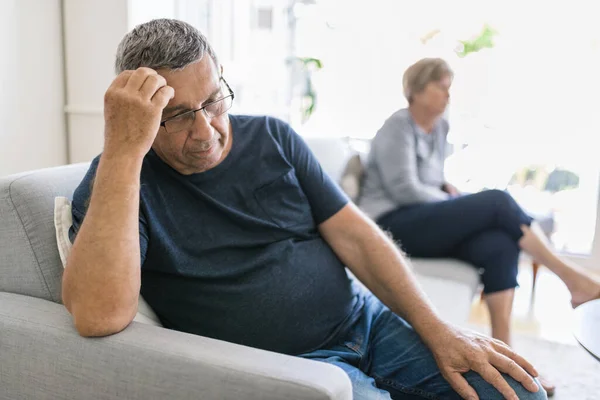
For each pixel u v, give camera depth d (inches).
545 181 118.2
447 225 77.2
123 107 36.8
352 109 122.9
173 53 40.7
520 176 119.2
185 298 44.3
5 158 78.7
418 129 83.0
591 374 78.1
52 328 37.5
